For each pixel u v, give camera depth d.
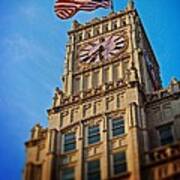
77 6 73.12
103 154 50.19
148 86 63.91
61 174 50.00
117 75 64.75
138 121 52.06
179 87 57.28
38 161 52.06
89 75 66.69
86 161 50.38
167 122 53.03
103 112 55.75
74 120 56.56
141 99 56.47
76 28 77.56
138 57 66.31
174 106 54.91
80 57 70.69
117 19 76.69
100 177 47.97
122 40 70.94
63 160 51.50
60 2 73.00
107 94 58.28
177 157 44.22
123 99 56.69
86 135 53.81
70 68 68.81
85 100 58.81
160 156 45.72
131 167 46.19
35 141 54.94
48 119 58.00
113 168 48.12
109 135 52.38
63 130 55.47
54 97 61.19
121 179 45.78
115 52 69.00
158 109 55.44
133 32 71.75
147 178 44.38
